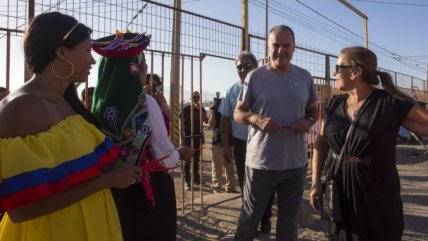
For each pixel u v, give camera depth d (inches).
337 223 117.3
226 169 285.9
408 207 264.5
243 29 269.1
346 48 116.5
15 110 67.0
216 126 299.0
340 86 117.0
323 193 121.8
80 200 71.2
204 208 239.1
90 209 74.1
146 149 100.2
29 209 65.8
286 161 145.0
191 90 227.3
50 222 70.4
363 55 112.3
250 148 149.3
